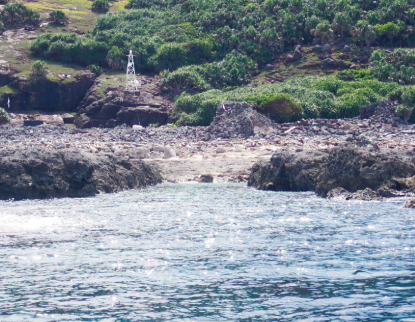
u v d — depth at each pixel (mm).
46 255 24031
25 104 187250
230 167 70250
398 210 37219
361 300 17625
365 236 27859
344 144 47750
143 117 172625
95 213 37656
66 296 18328
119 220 34344
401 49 198125
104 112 178250
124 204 43062
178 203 43469
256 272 21078
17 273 21125
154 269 21609
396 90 145000
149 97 182250
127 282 19859
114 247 25688
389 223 31812
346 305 17188
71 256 23844
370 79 183500
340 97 153250
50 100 189750
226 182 64312
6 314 16594
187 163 73625
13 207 40969
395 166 45062
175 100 178625
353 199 43500
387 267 21531
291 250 24766
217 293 18531
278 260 22922
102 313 16656
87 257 23672
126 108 175125
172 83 190250
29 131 121875
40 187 47188
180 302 17656
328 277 20281
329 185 47000
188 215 36469
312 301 17609
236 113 112188
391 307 16969
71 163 49625
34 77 188625
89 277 20531
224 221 33688
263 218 34719
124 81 196750
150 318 16219
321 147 79812
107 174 54188
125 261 22922
